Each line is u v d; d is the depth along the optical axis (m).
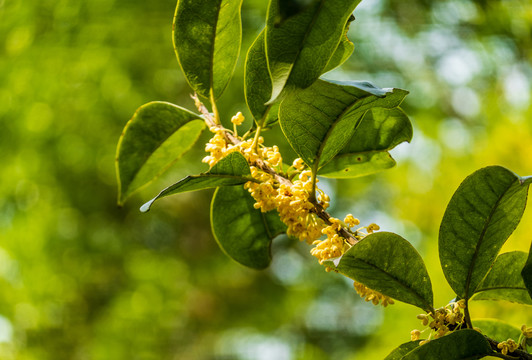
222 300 8.70
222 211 1.66
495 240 1.22
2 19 7.54
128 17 7.41
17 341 7.65
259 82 1.47
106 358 7.68
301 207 1.26
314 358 8.95
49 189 7.90
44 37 7.48
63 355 7.80
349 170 1.67
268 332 9.12
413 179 5.31
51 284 7.84
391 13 7.38
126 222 8.32
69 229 8.02
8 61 7.47
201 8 1.45
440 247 1.24
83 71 7.45
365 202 8.40
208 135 7.60
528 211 3.33
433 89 7.76
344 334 9.03
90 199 8.05
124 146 1.63
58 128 7.59
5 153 7.68
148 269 8.21
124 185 1.66
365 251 1.16
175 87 7.58
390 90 1.20
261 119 1.45
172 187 1.22
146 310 7.96
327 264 1.17
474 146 4.92
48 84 7.45
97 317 8.07
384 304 1.26
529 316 3.20
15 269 7.82
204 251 8.57
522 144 4.31
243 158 1.28
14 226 7.80
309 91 1.22
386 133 1.61
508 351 1.09
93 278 8.16
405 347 1.22
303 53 1.14
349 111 1.28
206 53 1.52
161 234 8.62
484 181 1.14
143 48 7.43
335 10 1.12
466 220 1.21
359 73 7.61
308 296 8.89
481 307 3.26
